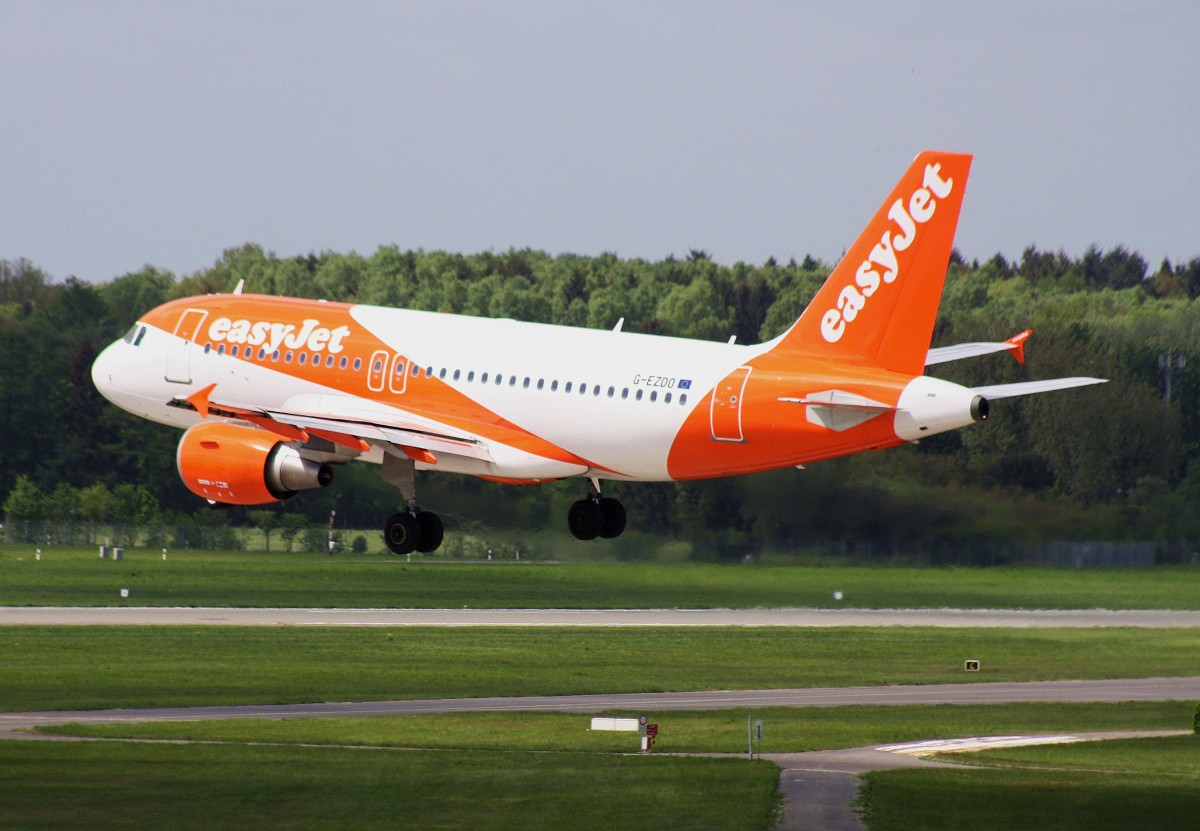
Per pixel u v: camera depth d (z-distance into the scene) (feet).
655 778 248.11
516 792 234.17
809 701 363.56
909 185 360.69
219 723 308.81
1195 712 323.98
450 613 526.16
